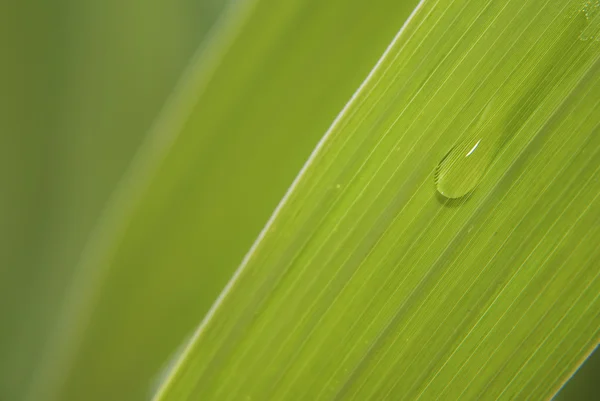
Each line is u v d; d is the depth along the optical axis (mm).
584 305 187
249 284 187
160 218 196
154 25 222
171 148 193
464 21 184
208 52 190
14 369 229
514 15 184
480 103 185
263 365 188
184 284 199
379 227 186
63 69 219
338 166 185
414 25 184
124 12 220
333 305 187
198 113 192
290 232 186
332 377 188
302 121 194
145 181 194
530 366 188
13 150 218
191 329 201
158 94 222
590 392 215
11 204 219
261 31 189
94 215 222
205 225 197
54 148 220
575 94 185
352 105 185
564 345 187
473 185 186
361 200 186
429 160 186
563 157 186
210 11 226
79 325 197
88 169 222
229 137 194
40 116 219
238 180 196
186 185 195
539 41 185
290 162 196
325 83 193
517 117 186
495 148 186
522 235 187
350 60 192
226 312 187
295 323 187
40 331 222
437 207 186
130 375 201
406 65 185
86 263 197
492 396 188
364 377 188
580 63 185
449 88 185
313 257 187
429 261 187
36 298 221
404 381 188
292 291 187
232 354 187
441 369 188
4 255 220
